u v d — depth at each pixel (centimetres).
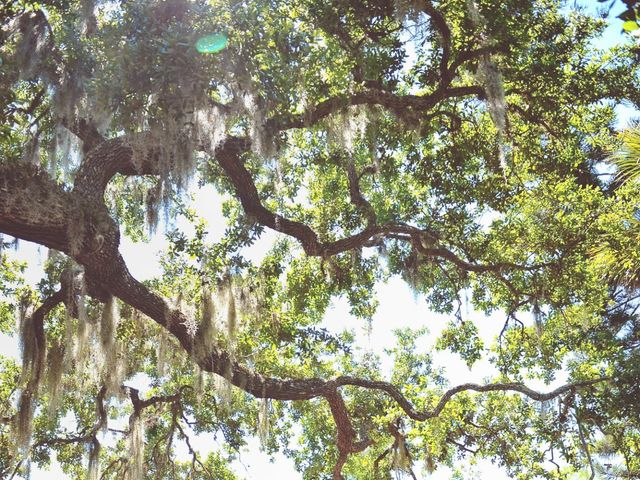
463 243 1173
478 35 908
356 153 1180
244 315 1030
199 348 873
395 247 1178
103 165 792
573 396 1087
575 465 1255
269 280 1135
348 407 1282
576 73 1056
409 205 1222
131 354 1155
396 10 827
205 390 1272
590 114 1170
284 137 930
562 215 1105
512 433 1287
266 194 1234
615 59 1101
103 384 1029
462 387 1025
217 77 744
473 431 1307
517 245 1115
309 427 1399
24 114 959
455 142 1123
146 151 768
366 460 1312
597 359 1277
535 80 1008
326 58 855
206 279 959
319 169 1236
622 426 1180
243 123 943
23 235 694
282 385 936
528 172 1179
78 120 806
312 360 1243
